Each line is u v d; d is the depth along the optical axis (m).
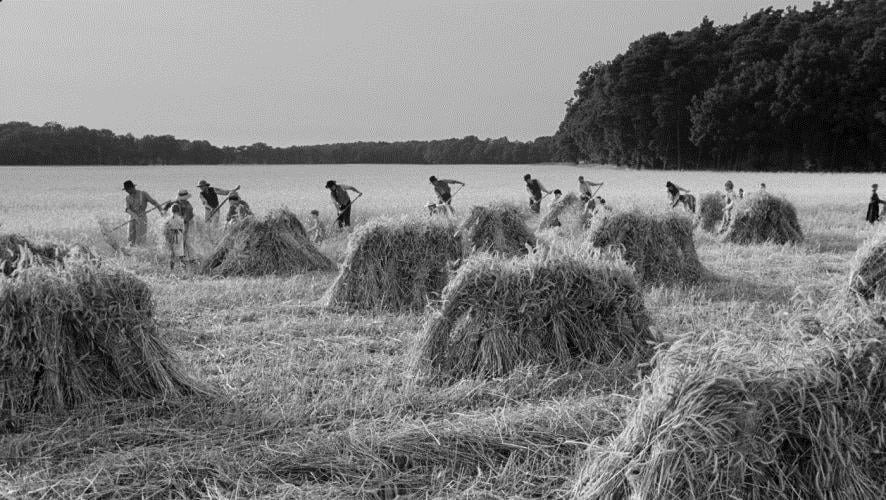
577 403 5.79
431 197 33.91
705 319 8.98
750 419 4.00
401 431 5.22
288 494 4.45
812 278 12.12
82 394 5.97
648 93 89.06
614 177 62.44
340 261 14.14
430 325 7.00
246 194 38.19
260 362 7.18
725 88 79.75
